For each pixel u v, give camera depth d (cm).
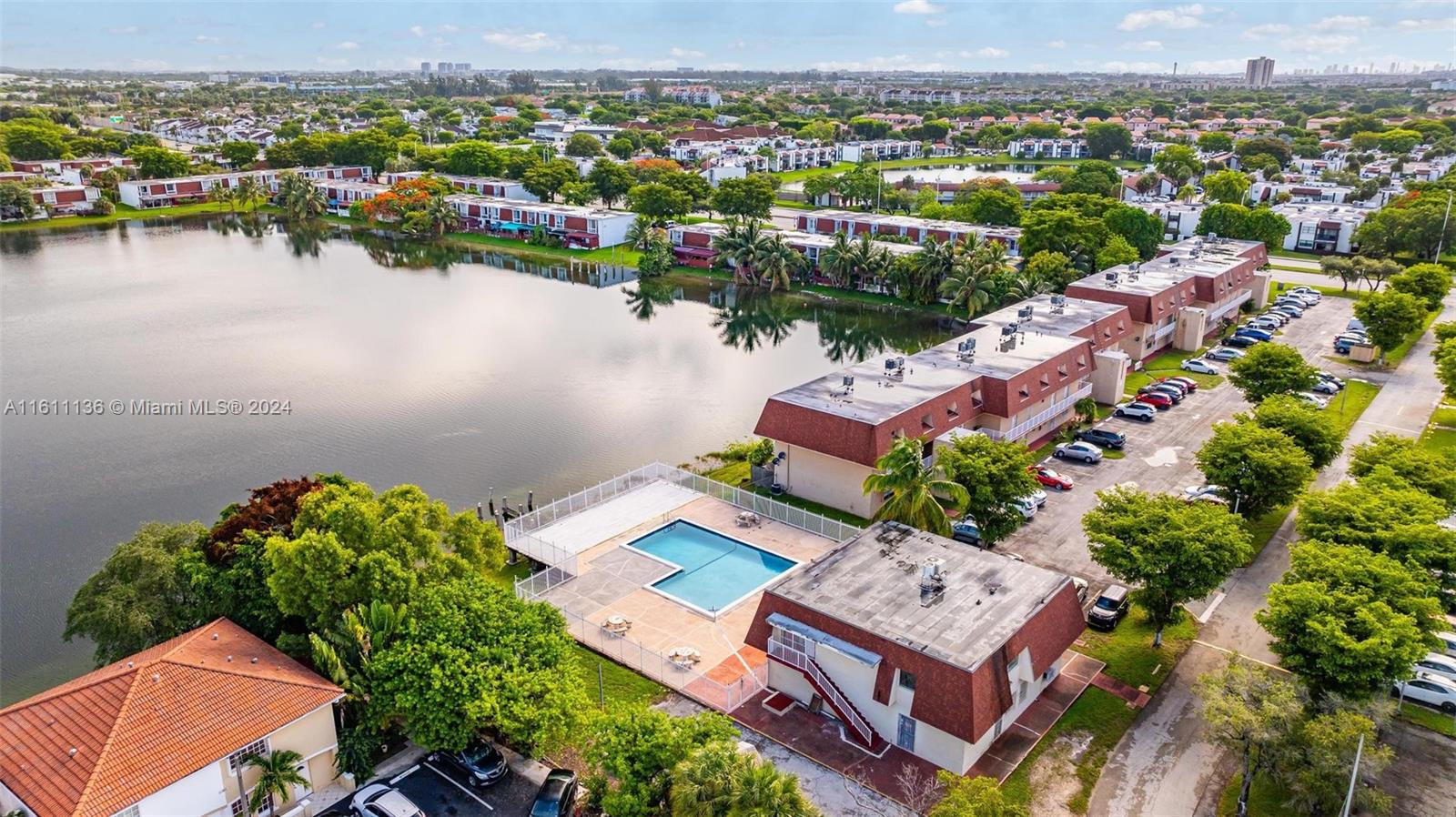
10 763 3581
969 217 17912
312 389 10206
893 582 4853
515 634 4378
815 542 6475
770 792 3391
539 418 9412
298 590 4344
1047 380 8131
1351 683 4125
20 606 5947
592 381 10638
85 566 6431
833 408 6975
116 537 6838
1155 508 5206
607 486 7300
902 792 4150
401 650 4172
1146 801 4097
